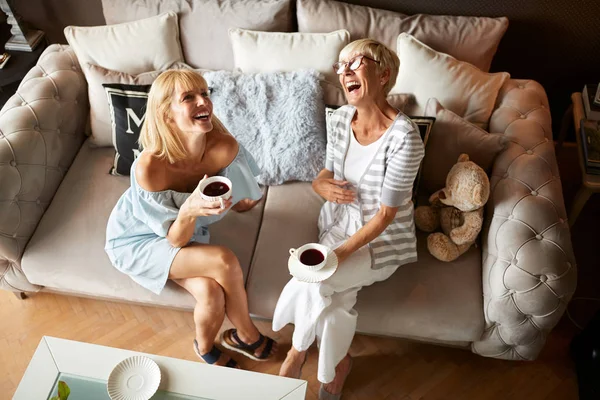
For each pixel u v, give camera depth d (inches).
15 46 108.7
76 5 107.7
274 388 64.7
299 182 89.3
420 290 76.8
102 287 80.1
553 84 104.7
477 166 75.2
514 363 85.7
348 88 67.7
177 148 69.1
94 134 92.6
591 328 79.7
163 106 65.6
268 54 88.7
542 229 71.7
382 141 70.4
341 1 95.9
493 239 75.1
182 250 74.4
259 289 77.4
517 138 81.0
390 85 69.9
